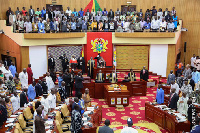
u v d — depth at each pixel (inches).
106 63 850.1
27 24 732.0
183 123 386.9
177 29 860.6
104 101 600.4
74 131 345.1
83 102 420.8
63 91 487.2
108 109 540.4
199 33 924.6
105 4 954.1
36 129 304.7
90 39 833.5
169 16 827.4
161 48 834.2
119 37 836.0
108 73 748.6
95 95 621.9
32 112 419.8
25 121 370.3
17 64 732.7
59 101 460.4
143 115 507.8
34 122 320.2
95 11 947.3
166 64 835.4
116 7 957.8
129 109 542.0
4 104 350.3
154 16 813.2
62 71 814.5
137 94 640.4
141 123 464.8
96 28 835.4
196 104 458.9
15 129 311.4
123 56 870.4
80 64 807.7
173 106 443.2
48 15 802.8
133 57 866.8
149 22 831.7
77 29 825.5
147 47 852.0
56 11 829.8
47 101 406.3
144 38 829.2
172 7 943.0
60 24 791.7
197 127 243.6
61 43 796.6
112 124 459.2
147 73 674.8
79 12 871.1
